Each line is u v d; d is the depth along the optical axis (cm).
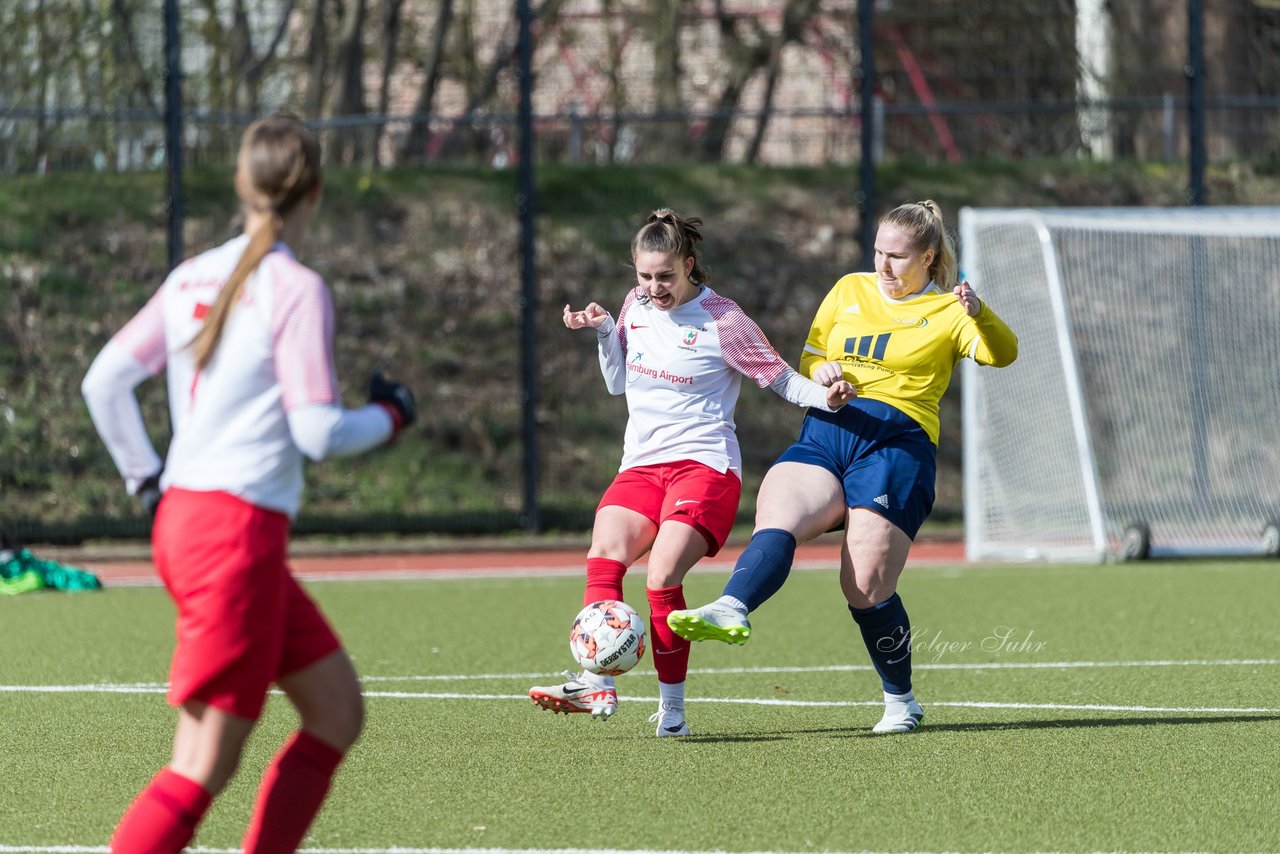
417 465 5884
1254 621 3372
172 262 5241
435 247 6456
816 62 6588
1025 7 6300
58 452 5600
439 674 2748
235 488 1199
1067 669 2750
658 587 2048
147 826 1191
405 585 4356
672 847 1532
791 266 6581
